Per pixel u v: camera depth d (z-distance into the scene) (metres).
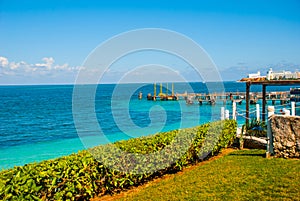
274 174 8.48
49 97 89.00
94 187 7.80
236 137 14.47
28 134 27.77
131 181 8.64
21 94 111.31
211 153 12.40
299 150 10.35
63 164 7.01
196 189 7.87
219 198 7.07
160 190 8.18
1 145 22.75
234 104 15.70
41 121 36.91
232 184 7.96
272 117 10.93
